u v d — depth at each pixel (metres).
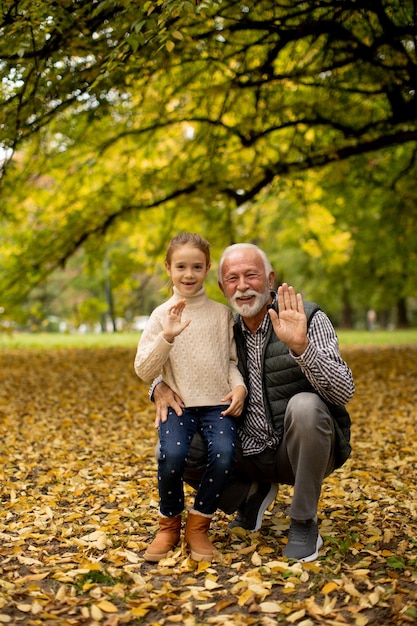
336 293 26.31
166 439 3.04
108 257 12.48
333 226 15.23
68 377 10.42
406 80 7.49
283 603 2.55
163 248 11.77
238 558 3.05
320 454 2.95
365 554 3.06
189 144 10.09
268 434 3.18
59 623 2.38
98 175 10.95
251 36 7.40
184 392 3.12
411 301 45.28
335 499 3.97
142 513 3.76
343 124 9.27
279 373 3.15
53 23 4.79
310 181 11.85
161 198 10.70
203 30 6.40
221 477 3.00
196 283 3.17
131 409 7.70
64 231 10.93
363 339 21.05
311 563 2.88
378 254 17.12
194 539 3.04
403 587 2.66
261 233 15.45
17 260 11.23
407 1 6.27
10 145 6.20
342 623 2.35
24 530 3.46
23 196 9.91
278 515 3.71
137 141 10.01
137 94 7.90
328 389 2.95
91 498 4.09
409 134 8.23
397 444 5.56
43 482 4.53
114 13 5.21
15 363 12.69
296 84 7.73
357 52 6.95
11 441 5.91
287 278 26.94
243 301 3.12
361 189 12.78
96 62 5.41
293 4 6.27
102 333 28.64
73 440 6.03
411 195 11.58
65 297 32.41
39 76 5.38
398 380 9.38
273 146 9.90
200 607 2.52
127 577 2.81
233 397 3.08
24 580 2.76
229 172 9.63
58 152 9.26
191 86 8.68
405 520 3.54
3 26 4.92
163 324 2.99
